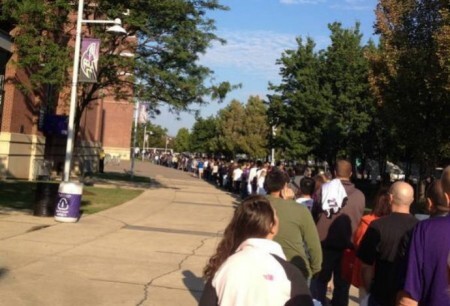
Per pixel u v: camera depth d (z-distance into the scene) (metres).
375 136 33.94
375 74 23.95
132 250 10.49
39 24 20.00
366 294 4.68
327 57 33.72
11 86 24.27
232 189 29.16
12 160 25.02
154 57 22.94
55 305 6.62
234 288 2.65
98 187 24.84
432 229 3.19
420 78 21.28
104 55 20.98
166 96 22.33
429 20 22.00
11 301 6.63
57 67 19.94
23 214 14.09
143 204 18.81
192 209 18.56
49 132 28.27
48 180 26.62
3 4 19.77
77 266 8.77
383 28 23.36
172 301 7.17
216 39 23.19
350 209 6.46
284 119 34.97
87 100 22.36
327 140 33.41
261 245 2.86
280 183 5.37
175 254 10.38
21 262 8.73
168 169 60.69
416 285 3.19
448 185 3.53
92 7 20.75
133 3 21.02
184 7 21.42
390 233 4.47
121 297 7.20
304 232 5.17
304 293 2.71
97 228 12.80
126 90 23.11
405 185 4.66
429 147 23.42
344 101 31.70
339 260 6.47
